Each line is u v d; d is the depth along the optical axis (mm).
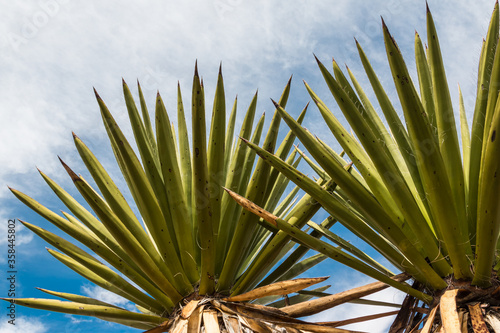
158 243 2498
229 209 2631
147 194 2457
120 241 2438
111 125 2418
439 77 2330
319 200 2363
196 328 2363
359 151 2439
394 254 2381
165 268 2521
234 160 2674
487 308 2266
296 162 3119
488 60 2416
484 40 2516
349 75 2750
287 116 2354
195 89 2359
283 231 2484
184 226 2514
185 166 2793
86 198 2428
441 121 2332
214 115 2494
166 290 2490
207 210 2385
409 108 2213
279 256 2943
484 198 2164
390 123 2465
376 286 2418
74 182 2422
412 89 2211
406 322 2371
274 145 2584
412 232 2381
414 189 2477
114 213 2512
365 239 2422
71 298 2645
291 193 3246
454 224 2248
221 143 2490
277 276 2686
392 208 2387
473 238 2365
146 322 2541
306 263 2922
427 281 2350
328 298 2436
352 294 2420
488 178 2145
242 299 2455
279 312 2428
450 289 2305
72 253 2578
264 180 2541
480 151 2371
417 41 2574
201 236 2412
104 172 2520
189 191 2746
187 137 2854
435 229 2414
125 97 2559
